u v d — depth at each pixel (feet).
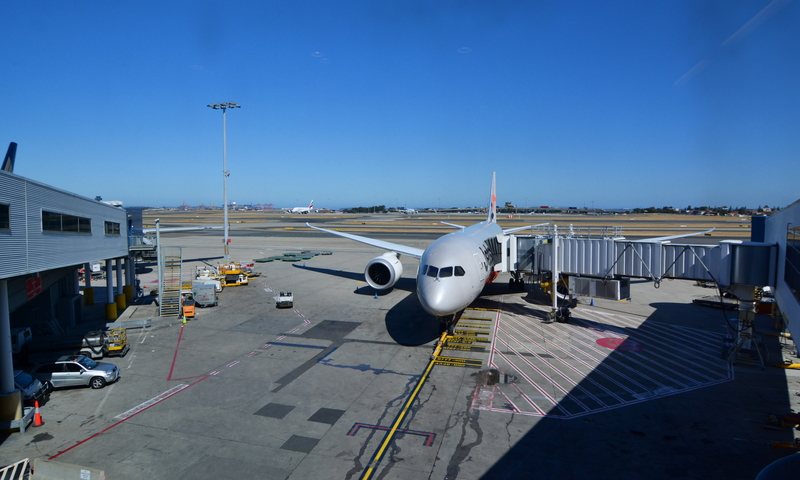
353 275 154.71
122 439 47.67
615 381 63.16
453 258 75.25
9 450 45.42
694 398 57.57
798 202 42.88
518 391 59.77
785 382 62.80
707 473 41.16
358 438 47.67
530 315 100.42
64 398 58.08
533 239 103.96
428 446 46.01
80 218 70.69
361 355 74.18
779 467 23.26
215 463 43.04
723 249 69.92
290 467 42.29
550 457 43.88
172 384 62.59
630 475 40.88
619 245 85.61
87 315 102.68
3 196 45.78
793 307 45.62
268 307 108.47
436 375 65.46
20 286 59.67
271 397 58.13
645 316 100.07
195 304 109.60
